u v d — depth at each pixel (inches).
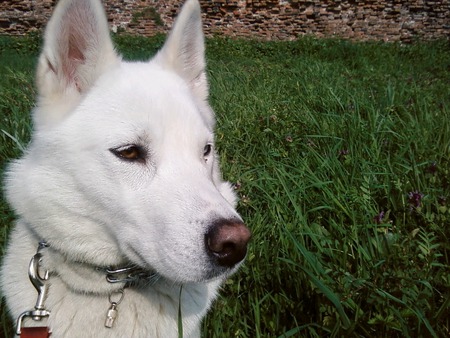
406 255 20.1
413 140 32.4
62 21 17.2
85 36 18.0
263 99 46.4
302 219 22.4
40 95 17.5
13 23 136.6
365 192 24.8
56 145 16.7
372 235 23.2
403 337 18.1
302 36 125.6
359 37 130.4
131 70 18.3
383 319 17.4
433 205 25.7
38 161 17.0
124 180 16.3
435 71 88.7
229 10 134.6
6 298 18.0
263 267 21.6
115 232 16.6
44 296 16.9
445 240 22.4
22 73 59.4
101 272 17.2
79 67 17.9
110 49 18.3
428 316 18.1
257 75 66.4
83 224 16.8
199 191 15.6
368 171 27.9
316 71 71.3
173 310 17.5
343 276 19.5
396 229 23.0
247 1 133.2
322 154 31.6
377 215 23.2
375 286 18.5
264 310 20.0
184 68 21.0
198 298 18.2
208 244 14.6
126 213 16.2
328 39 117.6
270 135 36.3
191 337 18.1
